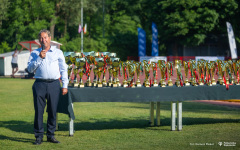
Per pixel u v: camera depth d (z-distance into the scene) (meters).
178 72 7.64
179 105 7.64
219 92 7.75
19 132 7.72
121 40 65.50
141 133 7.43
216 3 47.97
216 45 54.97
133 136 7.12
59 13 65.62
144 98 7.26
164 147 6.11
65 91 6.68
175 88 7.43
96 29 72.94
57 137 7.11
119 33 67.25
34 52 6.58
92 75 22.59
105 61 7.52
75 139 6.89
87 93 7.00
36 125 6.53
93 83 7.57
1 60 40.91
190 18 48.31
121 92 7.15
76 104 13.20
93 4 66.12
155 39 46.94
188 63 7.85
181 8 50.25
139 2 71.06
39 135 6.54
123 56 65.56
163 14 50.69
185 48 55.22
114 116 10.05
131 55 66.75
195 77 7.89
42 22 60.66
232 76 8.24
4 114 10.64
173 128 7.71
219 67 8.06
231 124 8.47
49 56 6.45
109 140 6.75
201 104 12.97
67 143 6.53
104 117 9.87
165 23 50.12
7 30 62.06
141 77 17.73
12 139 6.97
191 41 51.12
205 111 11.00
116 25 69.56
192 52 55.16
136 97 7.22
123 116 10.05
